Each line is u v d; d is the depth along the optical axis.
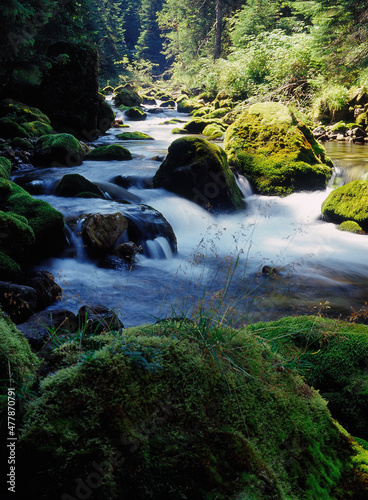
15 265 5.11
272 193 10.57
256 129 11.34
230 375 1.87
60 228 6.49
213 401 1.76
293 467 1.78
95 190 8.74
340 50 17.86
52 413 1.54
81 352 1.90
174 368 1.75
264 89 22.12
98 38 40.56
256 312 5.16
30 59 16.61
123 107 27.03
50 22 20.05
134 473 1.45
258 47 24.52
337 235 8.48
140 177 10.28
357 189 8.91
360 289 6.11
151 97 36.34
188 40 42.38
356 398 2.58
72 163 11.52
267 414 1.87
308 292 5.89
